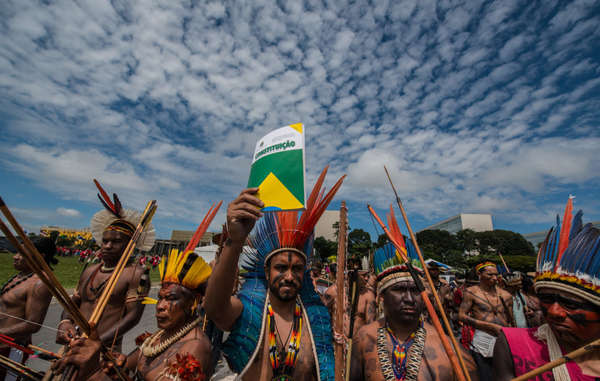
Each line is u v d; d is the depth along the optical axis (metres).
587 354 1.36
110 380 1.97
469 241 103.44
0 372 2.55
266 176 1.71
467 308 4.35
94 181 3.04
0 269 16.39
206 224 2.34
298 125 1.76
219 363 4.93
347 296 2.43
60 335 2.46
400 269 2.06
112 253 2.99
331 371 1.88
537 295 1.52
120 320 2.89
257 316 1.91
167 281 1.89
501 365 1.62
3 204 0.97
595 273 1.31
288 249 1.97
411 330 2.03
